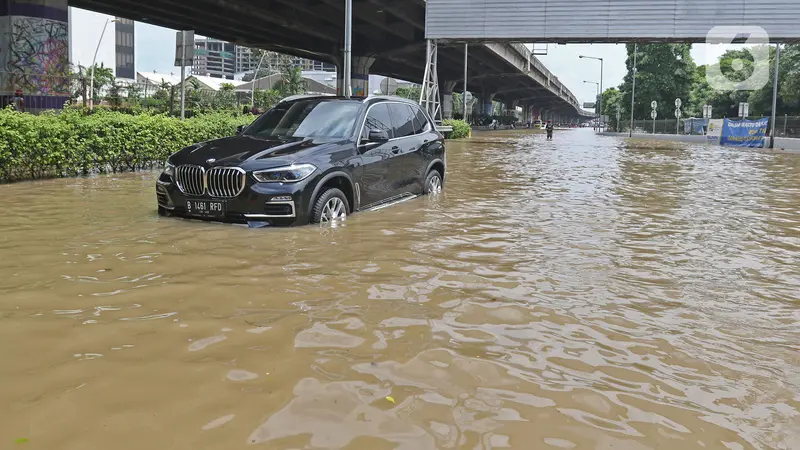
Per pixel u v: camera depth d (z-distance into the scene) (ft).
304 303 13.92
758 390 10.05
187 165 22.59
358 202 25.38
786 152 96.07
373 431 8.40
